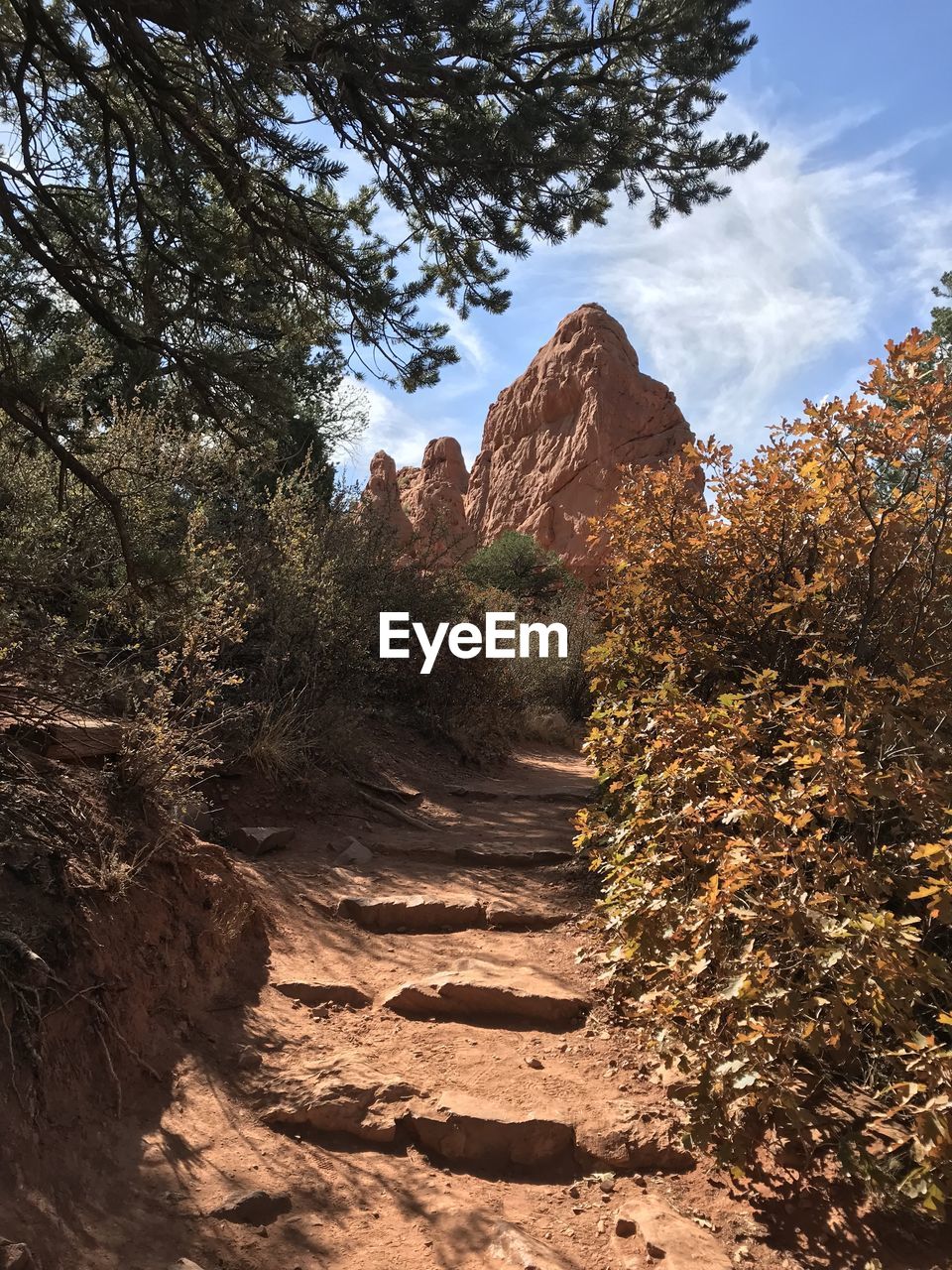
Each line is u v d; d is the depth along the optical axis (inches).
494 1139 134.6
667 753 176.1
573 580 1120.2
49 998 131.1
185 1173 123.2
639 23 199.9
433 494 2544.3
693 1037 135.7
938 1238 116.6
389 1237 116.6
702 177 225.9
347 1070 147.9
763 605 201.3
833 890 142.6
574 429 2198.6
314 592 335.0
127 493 200.8
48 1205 108.9
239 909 183.9
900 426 169.6
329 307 202.1
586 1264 113.0
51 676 163.8
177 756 188.7
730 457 217.8
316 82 181.3
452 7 169.5
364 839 264.1
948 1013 131.1
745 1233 118.6
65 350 165.2
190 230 181.0
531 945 202.2
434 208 206.4
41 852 148.9
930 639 181.2
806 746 147.1
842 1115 136.2
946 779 152.3
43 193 163.9
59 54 165.3
